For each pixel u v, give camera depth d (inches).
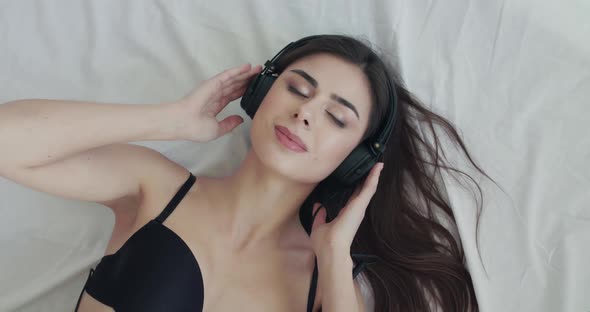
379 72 49.5
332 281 45.8
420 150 59.1
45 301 58.7
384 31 58.9
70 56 59.4
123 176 47.8
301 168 46.4
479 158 58.2
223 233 49.8
